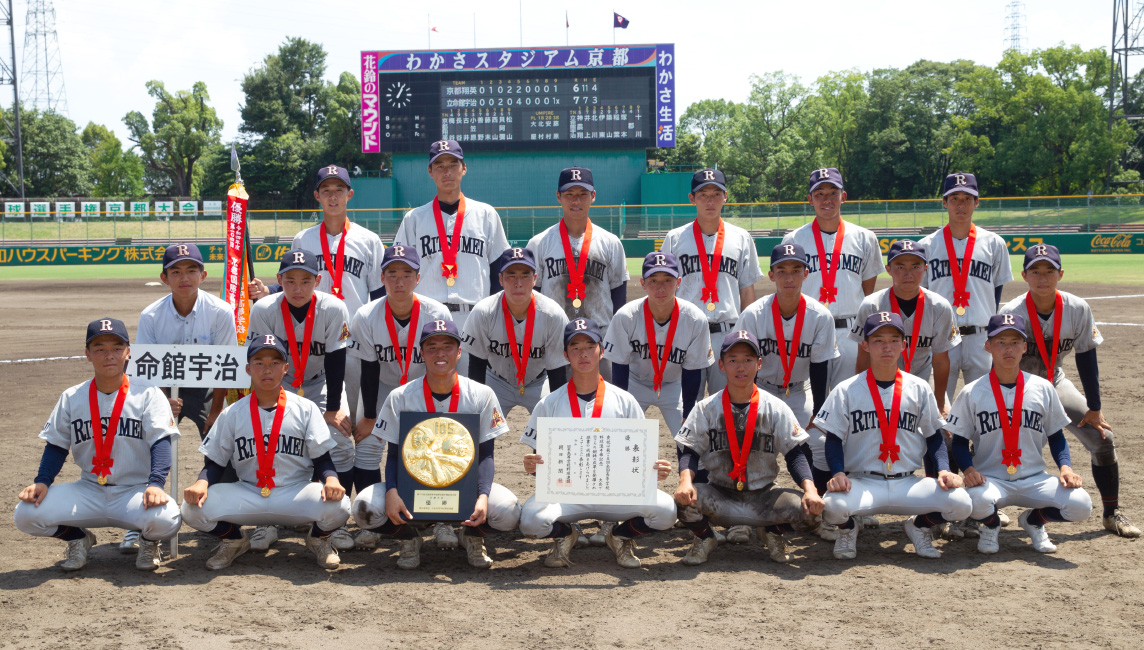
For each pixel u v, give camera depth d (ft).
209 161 224.74
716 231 21.25
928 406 16.98
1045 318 18.61
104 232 143.84
